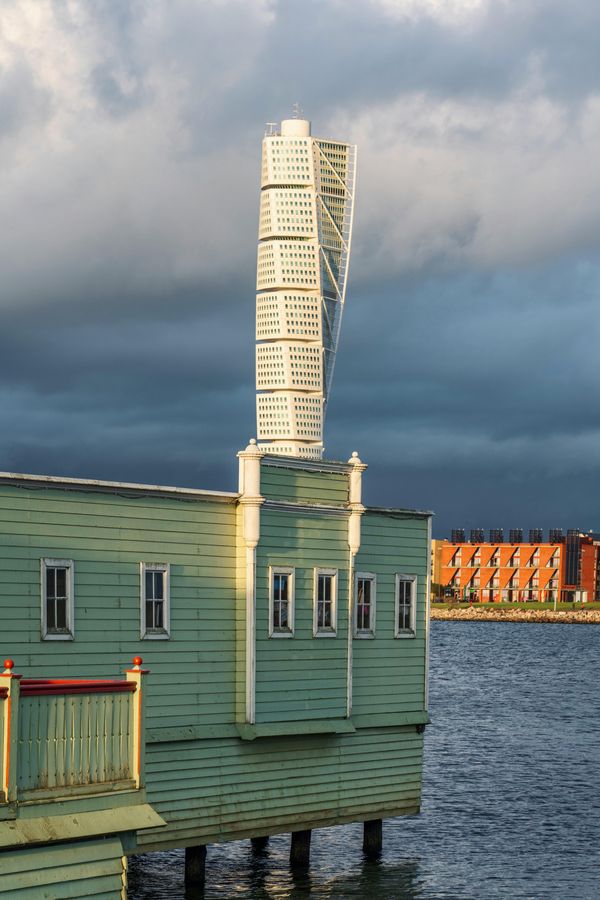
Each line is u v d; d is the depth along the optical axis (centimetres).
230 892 3538
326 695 3506
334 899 3503
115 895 2078
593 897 3603
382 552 3766
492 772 5966
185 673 3147
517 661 16438
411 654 3844
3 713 1917
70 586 2900
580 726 8138
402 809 3778
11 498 2800
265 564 3341
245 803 3278
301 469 3472
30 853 1962
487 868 3934
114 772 2092
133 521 3050
